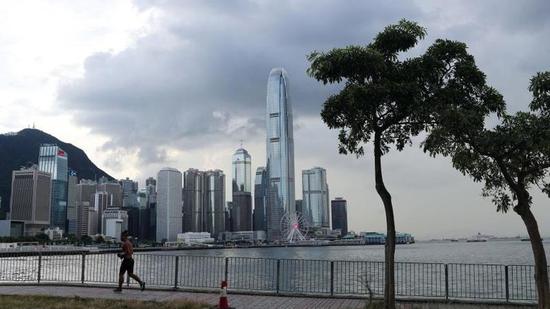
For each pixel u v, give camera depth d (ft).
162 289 81.30
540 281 48.78
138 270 146.72
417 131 50.39
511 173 51.60
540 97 47.93
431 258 428.97
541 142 45.24
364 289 98.78
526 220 49.98
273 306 65.98
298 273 122.52
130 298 71.61
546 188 52.85
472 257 444.96
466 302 68.59
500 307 65.16
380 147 51.37
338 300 71.87
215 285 110.52
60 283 87.97
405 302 69.15
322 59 46.91
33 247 564.71
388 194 50.21
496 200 54.85
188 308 63.00
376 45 49.39
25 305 63.62
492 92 48.39
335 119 50.24
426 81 47.91
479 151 48.34
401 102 46.73
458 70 47.70
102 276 129.08
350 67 46.50
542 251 49.19
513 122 47.98
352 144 53.36
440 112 45.52
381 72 47.47
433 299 70.18
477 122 45.65
